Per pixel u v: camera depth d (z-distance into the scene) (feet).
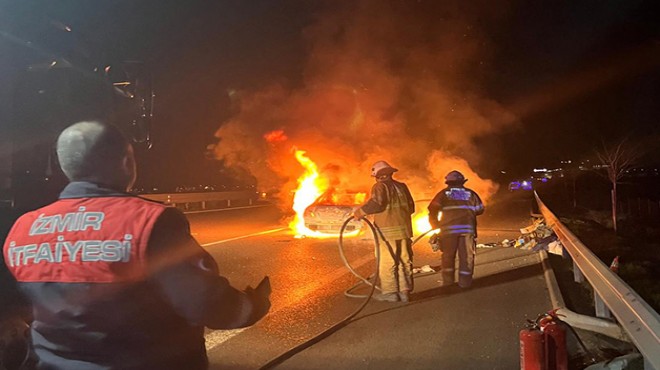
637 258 51.06
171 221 7.66
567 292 30.35
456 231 30.68
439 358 19.83
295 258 42.01
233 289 7.98
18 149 10.06
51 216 7.76
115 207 7.70
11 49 10.07
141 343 7.52
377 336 22.57
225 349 21.21
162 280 7.49
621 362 17.29
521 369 16.75
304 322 24.73
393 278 27.89
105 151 7.98
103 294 7.39
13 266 7.82
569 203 120.26
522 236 48.67
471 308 26.63
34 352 7.67
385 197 27.53
